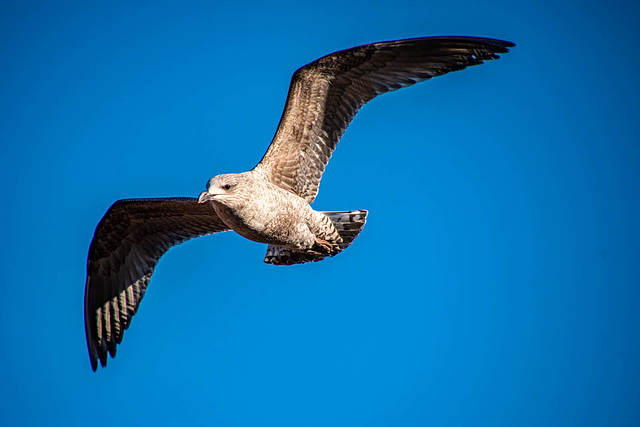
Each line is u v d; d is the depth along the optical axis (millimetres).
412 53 12867
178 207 13648
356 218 13727
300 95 12727
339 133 13320
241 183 12203
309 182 13367
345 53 12492
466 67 13008
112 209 13680
